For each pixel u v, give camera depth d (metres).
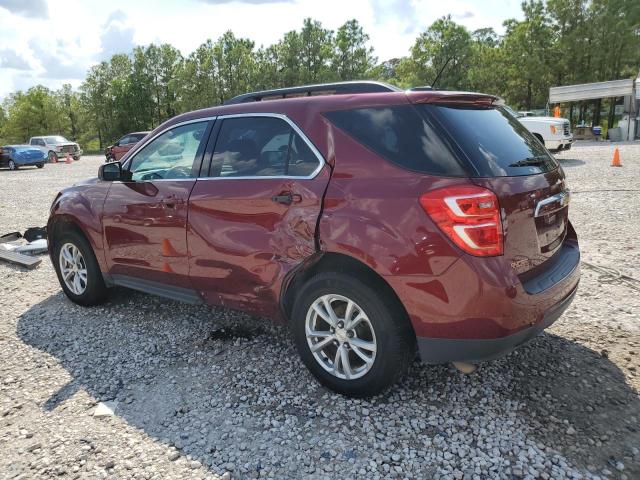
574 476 2.42
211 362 3.70
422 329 2.76
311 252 3.07
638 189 9.79
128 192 4.23
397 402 3.09
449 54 43.81
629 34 35.38
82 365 3.74
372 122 2.99
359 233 2.83
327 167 3.07
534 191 2.88
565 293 3.05
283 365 3.61
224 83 56.81
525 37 39.25
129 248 4.25
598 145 23.14
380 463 2.58
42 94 68.06
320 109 3.21
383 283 2.88
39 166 27.84
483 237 2.57
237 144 3.60
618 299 4.47
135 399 3.26
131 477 2.54
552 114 30.14
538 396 3.08
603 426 2.78
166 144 4.07
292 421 2.95
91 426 2.99
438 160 2.71
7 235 8.04
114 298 5.11
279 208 3.22
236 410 3.09
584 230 6.97
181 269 3.88
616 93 25.55
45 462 2.68
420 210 2.67
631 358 3.46
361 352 3.03
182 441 2.81
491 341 2.64
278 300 3.35
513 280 2.62
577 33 36.88
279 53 53.19
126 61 68.75
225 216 3.52
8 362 3.84
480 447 2.66
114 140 68.25
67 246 4.88
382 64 52.03
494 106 3.35
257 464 2.61
